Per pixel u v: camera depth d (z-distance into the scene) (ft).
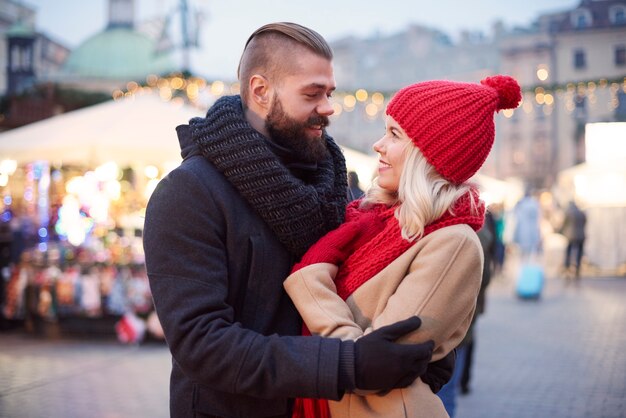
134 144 26.86
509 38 198.90
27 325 27.71
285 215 5.87
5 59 120.16
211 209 5.76
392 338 5.34
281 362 5.33
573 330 29.84
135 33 136.98
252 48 6.33
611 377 21.18
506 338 28.07
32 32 121.90
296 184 5.93
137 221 33.14
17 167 37.86
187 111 30.68
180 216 5.69
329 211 6.25
